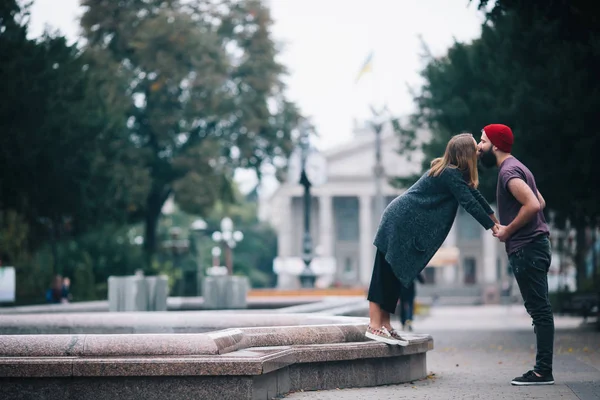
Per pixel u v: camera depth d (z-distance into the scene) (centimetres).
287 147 4394
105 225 3791
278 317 954
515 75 1775
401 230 692
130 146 4016
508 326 2512
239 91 4397
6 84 2362
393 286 731
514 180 723
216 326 967
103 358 593
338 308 1478
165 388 590
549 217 2144
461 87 1966
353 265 10444
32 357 596
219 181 4250
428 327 2469
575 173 1769
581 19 1603
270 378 634
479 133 1892
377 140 3697
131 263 4069
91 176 2747
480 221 696
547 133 1733
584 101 1678
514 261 733
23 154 2434
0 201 2606
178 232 4162
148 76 4175
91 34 4203
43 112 2445
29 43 2442
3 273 2016
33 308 1503
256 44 4434
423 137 3550
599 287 3000
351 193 9806
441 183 691
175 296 3766
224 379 593
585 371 873
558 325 2347
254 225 11444
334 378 721
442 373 906
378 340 739
